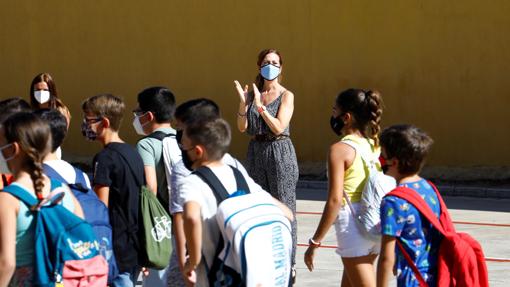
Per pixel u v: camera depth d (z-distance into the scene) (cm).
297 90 1961
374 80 1894
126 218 680
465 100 1825
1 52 2242
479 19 1805
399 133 569
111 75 2144
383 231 554
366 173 671
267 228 519
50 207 511
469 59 1817
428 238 554
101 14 2145
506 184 1752
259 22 1994
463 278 544
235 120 2028
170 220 694
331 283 1002
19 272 508
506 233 1303
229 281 519
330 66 1930
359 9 1898
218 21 2033
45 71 2206
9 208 493
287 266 532
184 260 609
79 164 2148
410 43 1859
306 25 1948
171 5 2077
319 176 1894
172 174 621
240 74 2017
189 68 2066
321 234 673
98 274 521
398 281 555
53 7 2189
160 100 734
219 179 541
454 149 1838
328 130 1939
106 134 695
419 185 568
